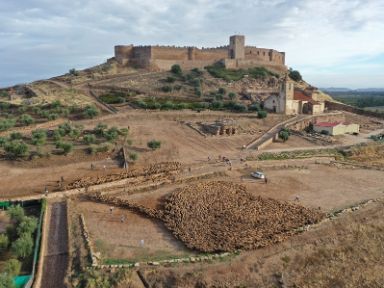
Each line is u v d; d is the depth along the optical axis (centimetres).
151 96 13488
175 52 18312
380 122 12838
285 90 12262
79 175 6950
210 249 4562
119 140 8838
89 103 12181
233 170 7581
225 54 19625
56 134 8619
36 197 5944
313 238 4953
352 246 4872
